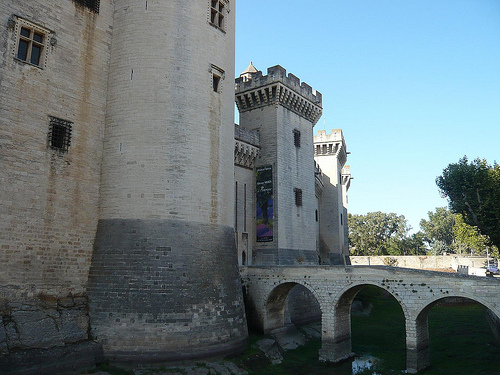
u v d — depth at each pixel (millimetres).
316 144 62906
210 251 26766
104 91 27500
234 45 32812
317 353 31953
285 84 43469
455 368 27344
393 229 120000
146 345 23000
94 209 26094
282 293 35438
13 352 19594
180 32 27953
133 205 25594
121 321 23422
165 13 27859
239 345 26656
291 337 35375
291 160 44125
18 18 22719
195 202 26672
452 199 45000
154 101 26719
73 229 24578
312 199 47094
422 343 27750
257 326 34188
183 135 26844
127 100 26875
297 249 42969
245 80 45812
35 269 22203
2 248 20812
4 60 21906
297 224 43500
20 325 20469
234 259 29078
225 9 31500
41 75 23656
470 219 44094
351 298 31891
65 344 21969
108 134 27016
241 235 40531
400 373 26906
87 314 24000
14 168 21766
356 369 28219
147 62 27141
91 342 23000
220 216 28344
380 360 30406
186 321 24094
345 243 70688
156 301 23875
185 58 27797
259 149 43281
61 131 24625
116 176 26188
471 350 32062
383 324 44562
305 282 32125
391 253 113125
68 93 25109
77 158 25281
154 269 24469
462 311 50875
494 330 37062
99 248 25344
